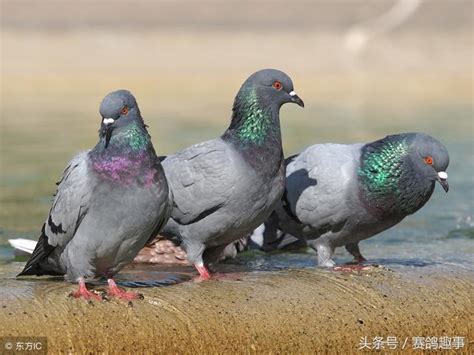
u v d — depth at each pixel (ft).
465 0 213.46
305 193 40.16
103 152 32.73
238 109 38.24
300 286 34.96
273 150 37.81
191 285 34.86
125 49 179.93
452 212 56.18
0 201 57.88
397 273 37.24
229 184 37.29
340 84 150.71
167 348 30.96
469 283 36.65
